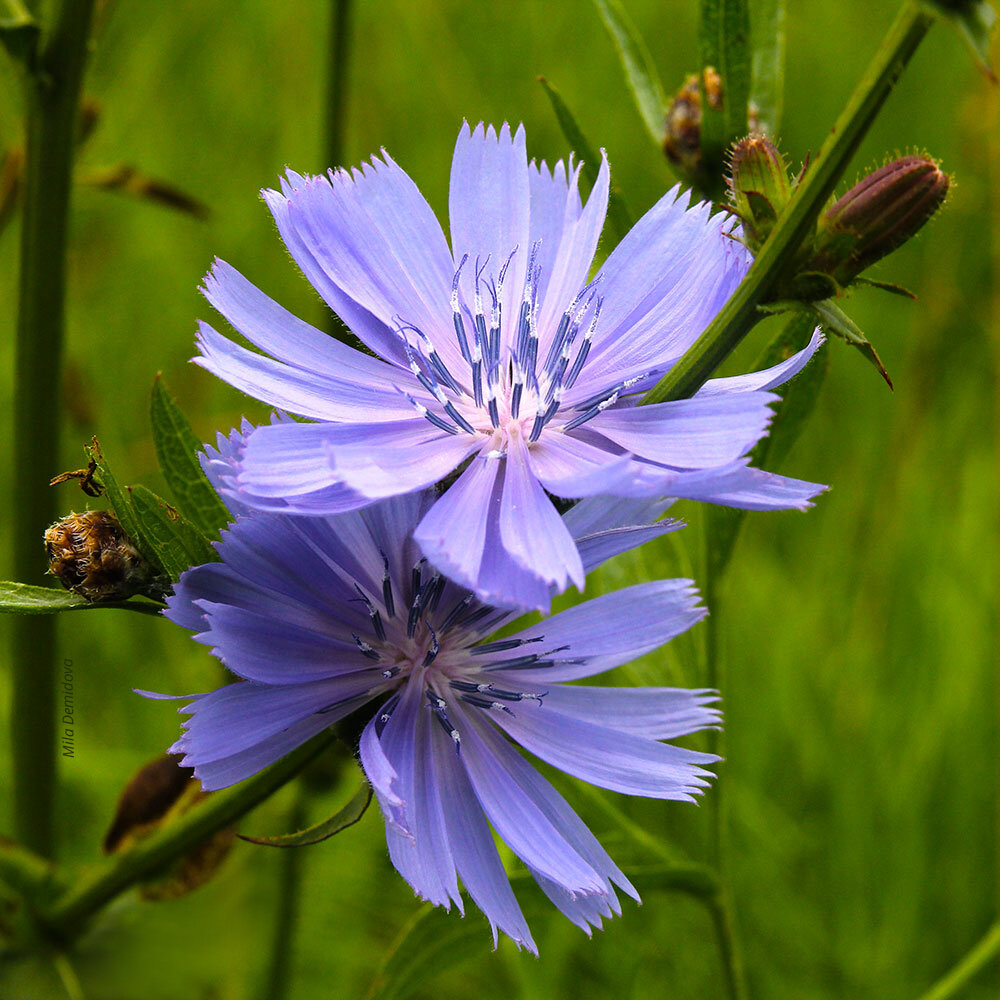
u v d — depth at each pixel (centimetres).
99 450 30
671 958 44
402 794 29
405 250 30
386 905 45
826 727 47
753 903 45
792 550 54
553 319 30
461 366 30
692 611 30
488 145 30
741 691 48
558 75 62
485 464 29
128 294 55
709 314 30
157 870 32
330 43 37
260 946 43
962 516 52
